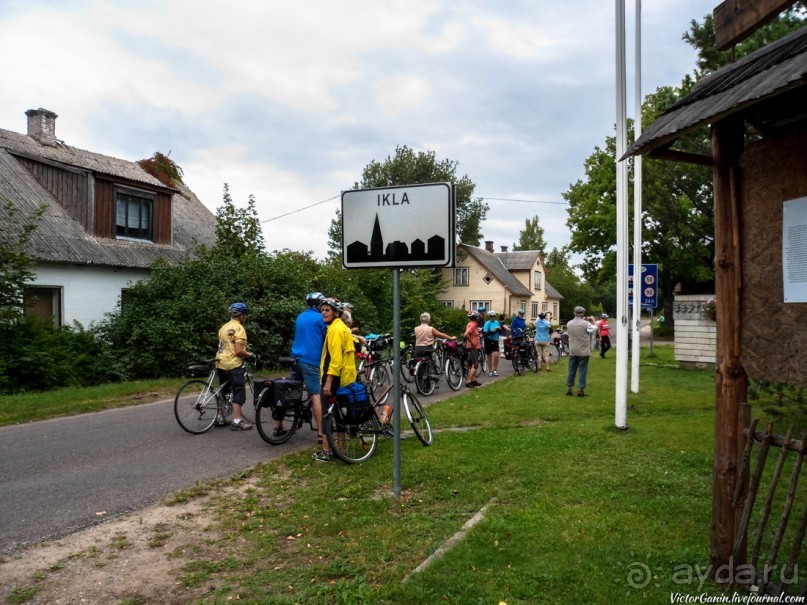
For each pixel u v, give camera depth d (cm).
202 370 849
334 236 5144
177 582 380
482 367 1697
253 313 1669
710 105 339
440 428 859
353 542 436
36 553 427
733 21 395
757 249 346
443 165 5378
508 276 5669
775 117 401
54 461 688
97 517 502
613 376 1557
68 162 1808
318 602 349
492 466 623
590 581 359
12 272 1352
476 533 434
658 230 3538
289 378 795
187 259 1884
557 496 523
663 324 4912
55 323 1616
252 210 2111
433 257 517
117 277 1789
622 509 486
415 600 343
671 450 682
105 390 1230
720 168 365
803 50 313
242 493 564
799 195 322
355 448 704
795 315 324
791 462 618
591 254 4375
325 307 670
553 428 829
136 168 2244
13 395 1200
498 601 339
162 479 613
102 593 366
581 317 1179
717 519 362
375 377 1275
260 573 390
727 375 359
